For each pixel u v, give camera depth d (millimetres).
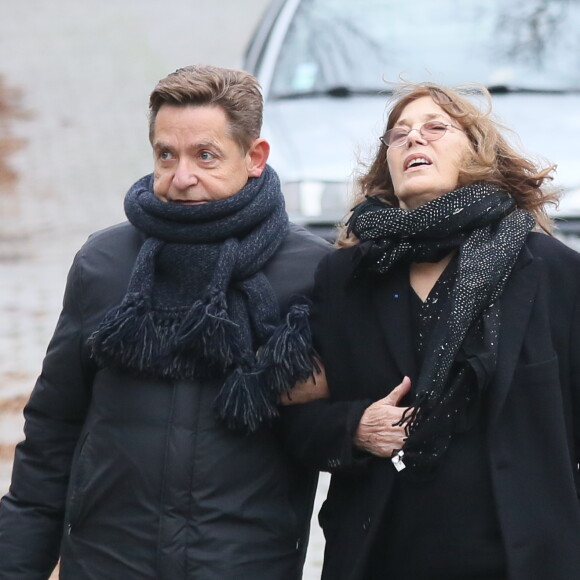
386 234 11992
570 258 12148
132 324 11922
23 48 74000
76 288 12633
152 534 12016
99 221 41531
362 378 12109
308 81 27984
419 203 12297
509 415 11648
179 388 12055
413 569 11742
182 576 11945
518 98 27000
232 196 12164
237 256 12125
